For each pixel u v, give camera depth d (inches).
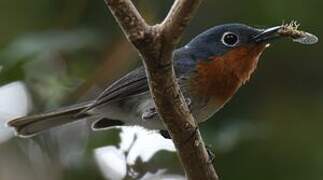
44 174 498.6
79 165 500.4
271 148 521.0
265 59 548.1
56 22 532.7
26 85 514.6
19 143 504.4
